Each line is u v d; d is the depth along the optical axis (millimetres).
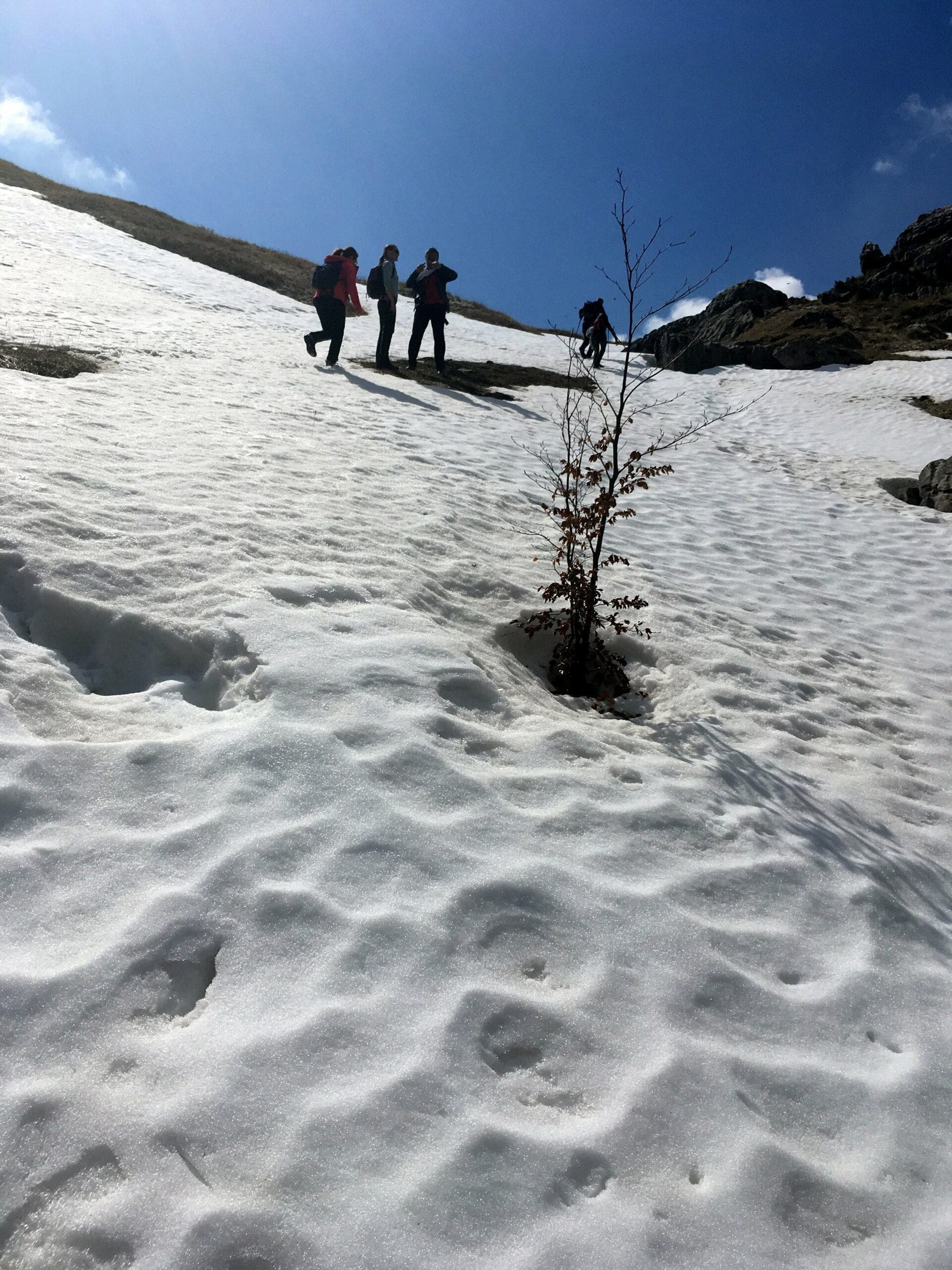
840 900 3273
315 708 3578
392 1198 1850
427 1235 1796
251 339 14578
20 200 23703
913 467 13750
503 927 2707
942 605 7895
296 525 5750
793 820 3816
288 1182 1852
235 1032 2184
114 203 28797
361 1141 1961
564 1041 2357
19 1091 1964
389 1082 2105
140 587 4348
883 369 21906
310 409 10000
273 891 2631
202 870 2674
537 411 13594
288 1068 2102
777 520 9852
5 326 10859
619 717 4754
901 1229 2018
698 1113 2203
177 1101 1986
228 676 3840
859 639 6781
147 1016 2240
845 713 5266
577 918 2814
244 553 5020
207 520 5391
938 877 3680
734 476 11773
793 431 16047
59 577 4172
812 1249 1945
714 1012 2566
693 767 4082
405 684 3955
